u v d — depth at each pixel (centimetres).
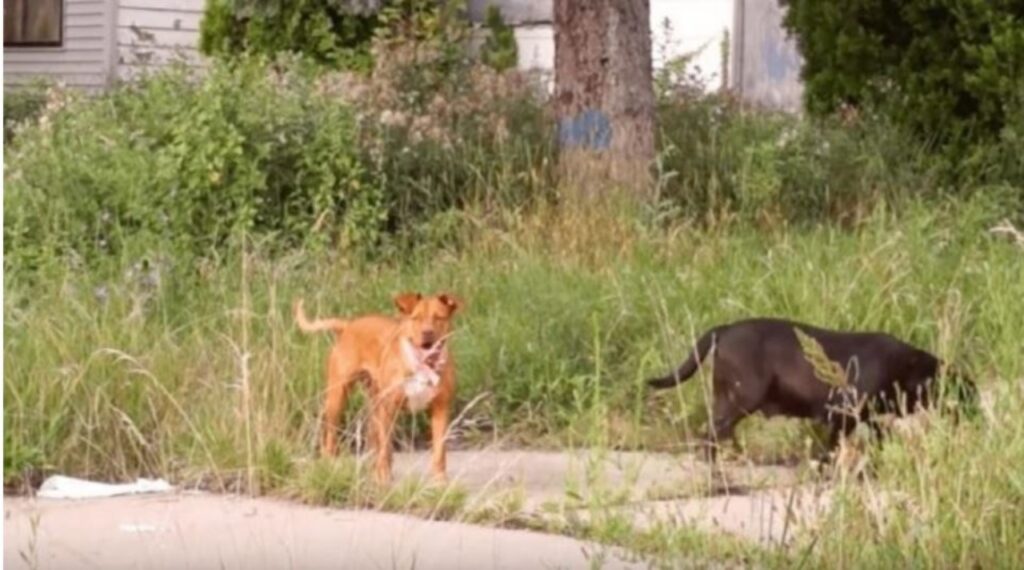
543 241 1536
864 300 1338
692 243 1517
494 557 951
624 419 1231
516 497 1043
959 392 1083
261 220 1566
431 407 1097
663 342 1282
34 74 2558
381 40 1984
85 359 1177
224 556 957
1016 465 953
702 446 1141
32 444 1127
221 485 1100
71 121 1639
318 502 1073
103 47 2552
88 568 937
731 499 1070
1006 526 912
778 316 1330
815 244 1466
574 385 1252
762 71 2227
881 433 1091
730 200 1667
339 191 1588
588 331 1316
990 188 1652
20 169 1527
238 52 2386
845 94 1852
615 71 1678
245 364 1118
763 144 1681
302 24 2359
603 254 1493
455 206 1650
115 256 1455
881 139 1742
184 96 1623
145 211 1512
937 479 938
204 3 2514
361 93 1739
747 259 1452
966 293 1363
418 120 1678
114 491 1098
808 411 1109
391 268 1532
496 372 1279
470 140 1711
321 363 1202
